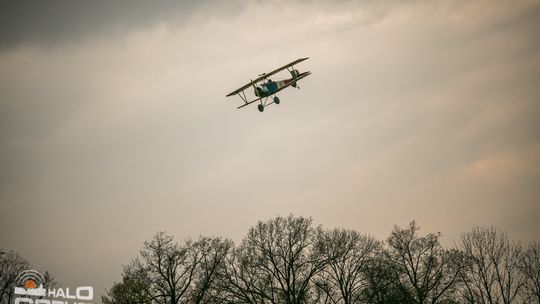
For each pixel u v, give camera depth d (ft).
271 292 165.48
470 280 168.45
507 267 166.61
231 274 169.78
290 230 174.29
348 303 165.37
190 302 162.09
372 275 168.55
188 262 166.09
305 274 168.86
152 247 165.48
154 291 160.97
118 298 157.69
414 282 171.22
